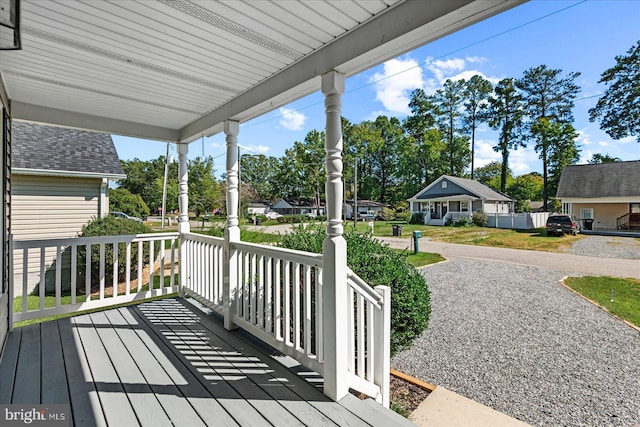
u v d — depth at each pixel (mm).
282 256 2332
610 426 2496
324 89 1981
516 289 6121
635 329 4230
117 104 3162
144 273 7078
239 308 2920
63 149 6840
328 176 1929
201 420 1679
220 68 2336
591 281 6461
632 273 6992
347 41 1835
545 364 3445
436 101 30922
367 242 2938
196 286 3795
